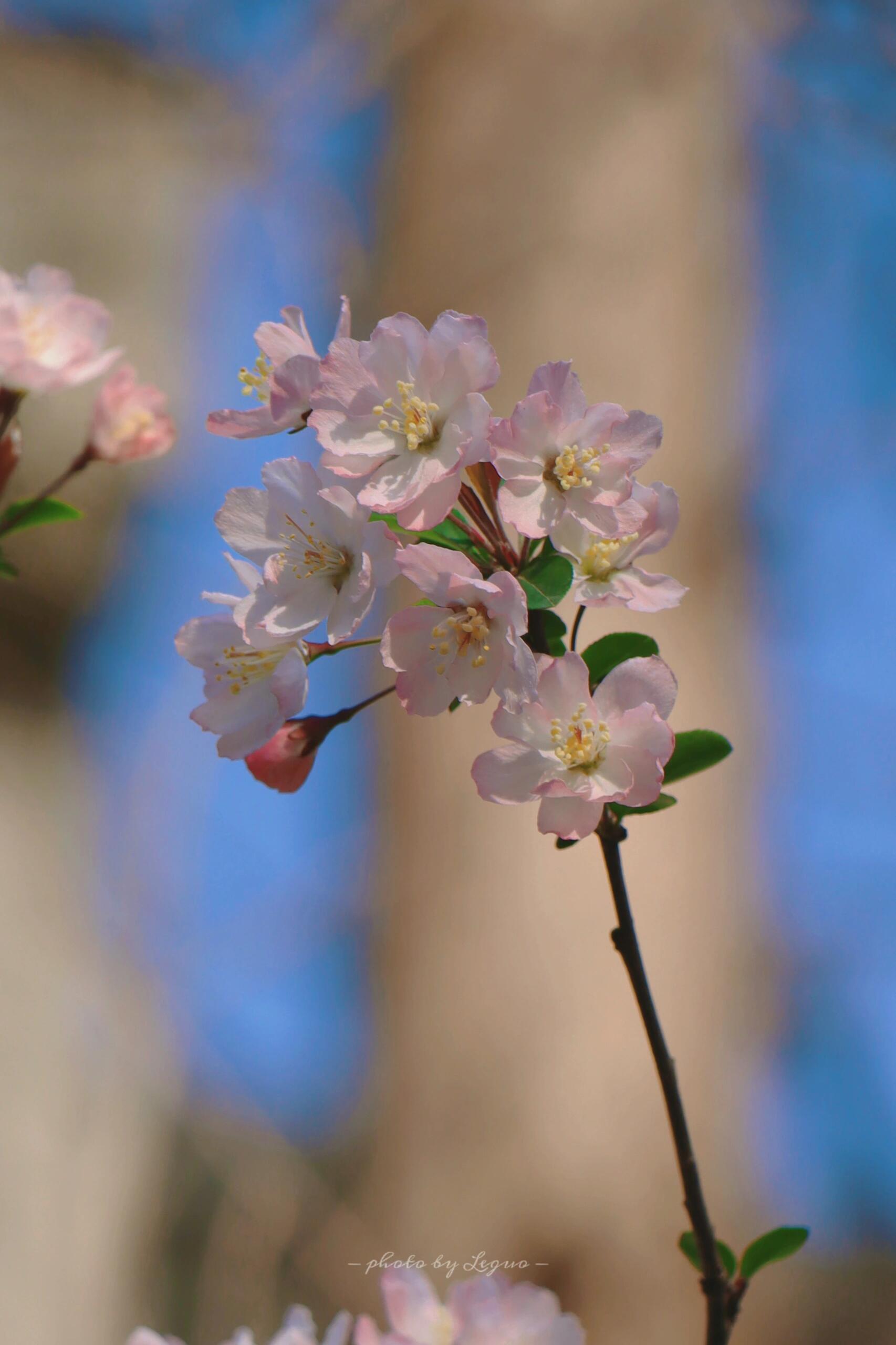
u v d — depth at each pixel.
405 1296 1.33
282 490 1.31
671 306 3.25
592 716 1.29
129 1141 3.00
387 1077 2.75
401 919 2.82
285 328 1.34
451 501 1.29
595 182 3.34
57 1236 2.88
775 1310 3.18
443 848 2.81
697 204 3.41
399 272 3.43
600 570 1.32
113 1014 3.07
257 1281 2.58
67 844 3.40
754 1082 2.96
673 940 2.70
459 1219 2.51
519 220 3.32
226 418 1.32
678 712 2.89
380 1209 2.64
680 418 3.17
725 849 2.87
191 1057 3.11
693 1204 1.30
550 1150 2.52
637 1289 2.44
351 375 1.30
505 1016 2.63
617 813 1.30
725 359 3.36
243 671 1.32
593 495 1.29
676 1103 1.30
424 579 1.29
